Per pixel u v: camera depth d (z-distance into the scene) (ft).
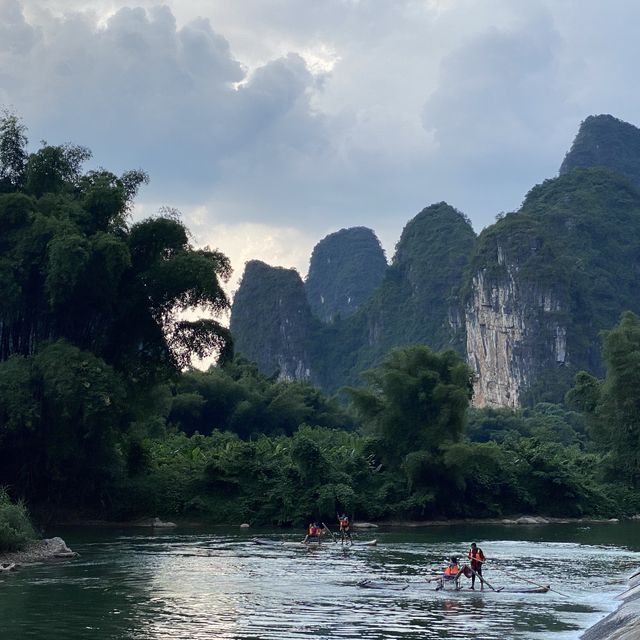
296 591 81.92
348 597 78.79
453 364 210.38
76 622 63.21
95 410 133.69
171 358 156.25
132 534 147.43
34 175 151.64
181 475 178.09
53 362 134.62
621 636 54.08
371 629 62.75
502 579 94.53
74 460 156.46
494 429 417.69
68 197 152.15
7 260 138.41
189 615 66.85
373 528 180.65
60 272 134.92
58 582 84.74
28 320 150.00
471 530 177.47
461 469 197.57
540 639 59.93
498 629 63.87
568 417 467.93
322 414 345.51
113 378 138.51
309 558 113.60
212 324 156.66
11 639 56.90
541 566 108.58
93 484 164.14
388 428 205.77
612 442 238.07
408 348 213.66
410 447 203.00
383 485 196.24
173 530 159.74
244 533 156.87
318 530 139.85
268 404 330.54
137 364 156.97
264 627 62.34
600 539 154.30
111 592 78.33
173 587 82.58
